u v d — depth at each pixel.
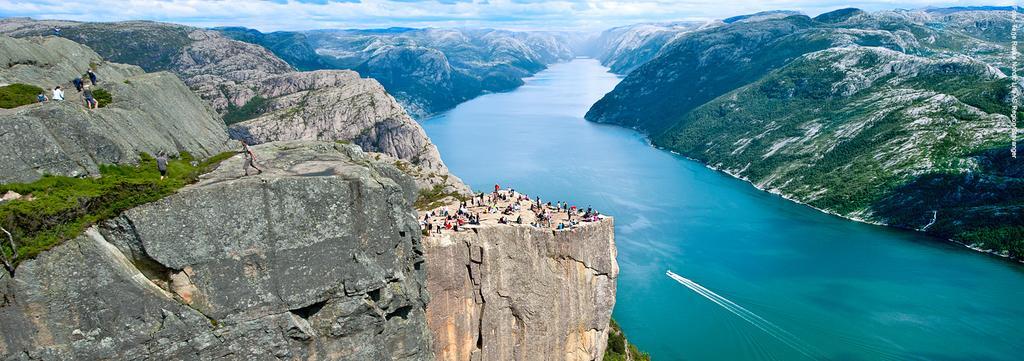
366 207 53.59
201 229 46.84
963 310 157.38
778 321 148.25
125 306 44.25
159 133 65.62
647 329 142.75
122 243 45.16
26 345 41.69
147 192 46.12
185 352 46.53
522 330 83.88
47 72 75.12
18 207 42.31
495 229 80.12
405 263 58.31
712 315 150.50
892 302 161.12
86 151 53.25
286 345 50.62
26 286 41.34
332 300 52.94
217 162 59.66
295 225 50.31
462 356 79.44
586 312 91.31
